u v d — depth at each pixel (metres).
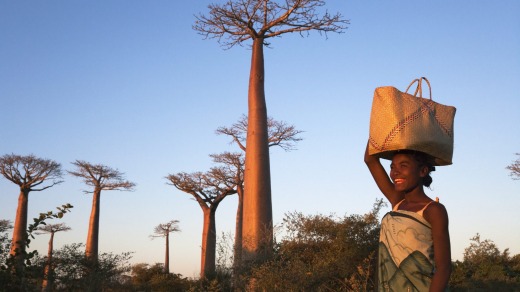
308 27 20.89
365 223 10.34
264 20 21.23
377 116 2.43
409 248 2.30
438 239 2.28
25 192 39.44
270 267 9.35
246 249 11.56
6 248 7.43
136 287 17.00
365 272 9.00
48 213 6.55
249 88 21.33
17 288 6.52
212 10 20.53
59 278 11.95
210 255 39.28
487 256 16.69
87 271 12.67
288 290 8.87
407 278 2.29
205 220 39.94
